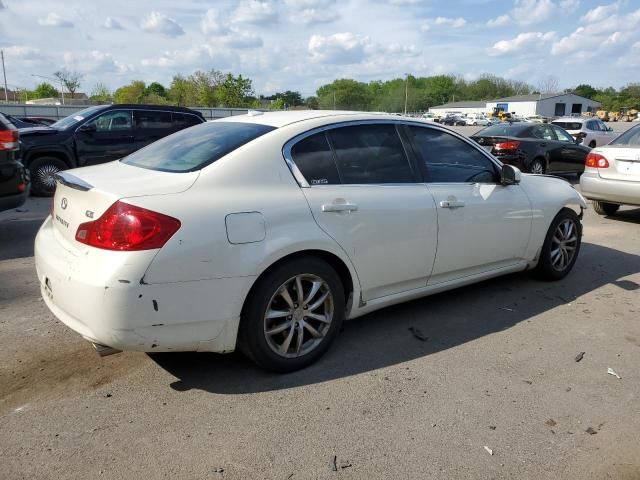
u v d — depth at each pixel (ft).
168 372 11.52
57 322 13.93
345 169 12.31
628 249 22.63
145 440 9.23
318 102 379.14
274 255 10.59
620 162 27.14
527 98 326.03
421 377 11.54
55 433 9.37
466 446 9.26
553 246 17.69
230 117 14.01
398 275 13.09
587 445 9.38
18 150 21.98
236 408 10.23
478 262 15.01
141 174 11.06
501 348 13.00
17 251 20.86
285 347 11.35
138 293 9.34
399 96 396.57
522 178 16.80
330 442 9.29
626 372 11.98
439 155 14.32
